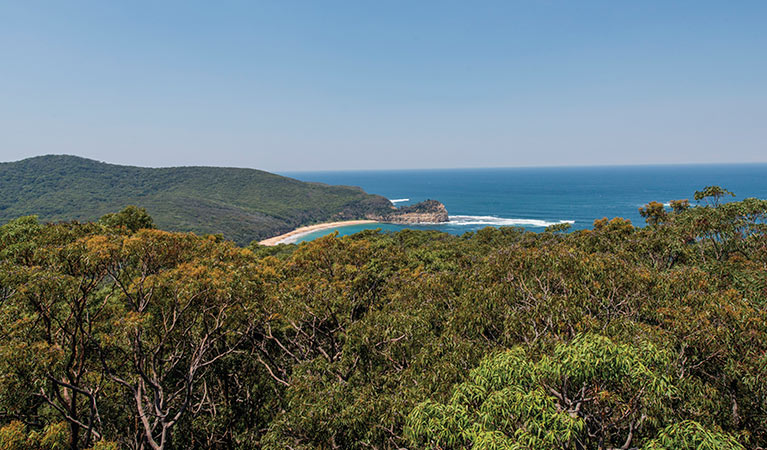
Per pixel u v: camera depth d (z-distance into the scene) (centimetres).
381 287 2186
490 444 639
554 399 762
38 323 1281
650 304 1177
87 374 1461
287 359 1973
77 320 1321
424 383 1077
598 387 798
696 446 649
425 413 767
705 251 2469
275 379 1855
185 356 1778
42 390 1241
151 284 1497
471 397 795
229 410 1819
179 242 1596
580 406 840
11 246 1495
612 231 2548
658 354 732
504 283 1331
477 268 1750
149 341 1602
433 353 1203
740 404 974
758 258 2003
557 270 1273
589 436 824
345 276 2200
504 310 1266
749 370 886
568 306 1095
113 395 1569
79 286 1293
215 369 1798
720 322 988
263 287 1659
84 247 1319
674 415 752
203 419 1750
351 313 1961
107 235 1459
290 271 2305
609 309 1225
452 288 1727
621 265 1300
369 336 1456
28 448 1009
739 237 2309
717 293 1134
